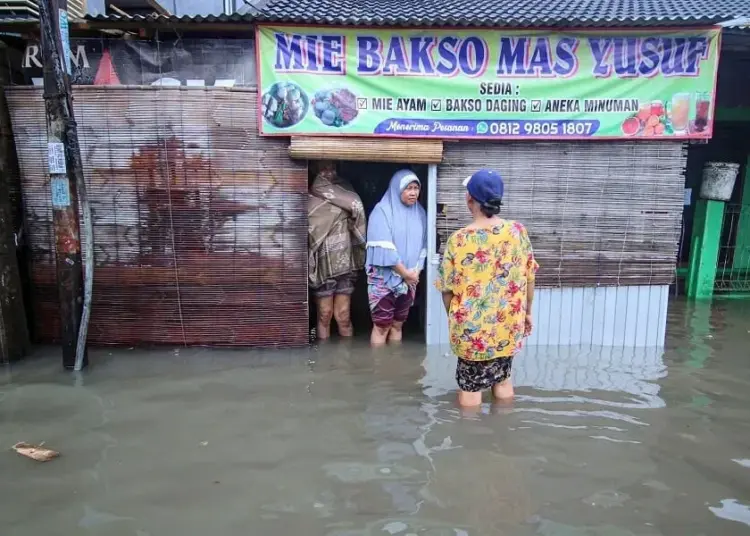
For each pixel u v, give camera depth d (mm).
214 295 5285
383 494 3039
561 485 3137
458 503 2967
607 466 3328
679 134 5191
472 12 6820
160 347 5340
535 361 5094
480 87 5043
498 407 4109
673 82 5102
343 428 3783
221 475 3215
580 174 5293
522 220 5336
